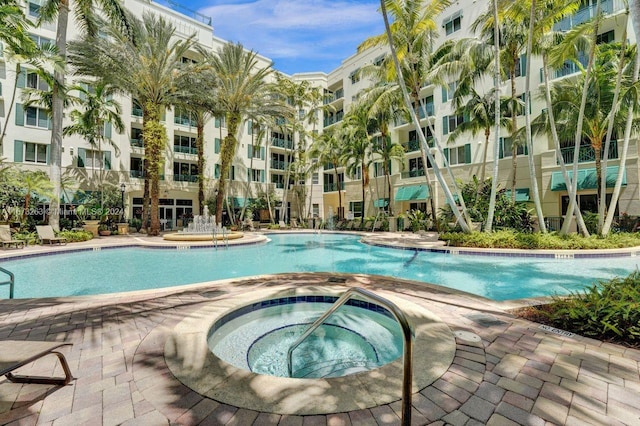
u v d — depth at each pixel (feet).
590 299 13.91
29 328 12.55
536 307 15.37
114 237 56.85
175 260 37.50
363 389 8.11
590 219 46.70
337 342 13.87
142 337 11.66
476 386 8.29
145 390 8.13
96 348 10.68
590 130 46.88
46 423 6.89
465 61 48.47
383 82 63.16
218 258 39.32
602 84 43.50
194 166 94.32
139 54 54.49
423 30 44.68
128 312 14.52
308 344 13.65
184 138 93.50
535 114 60.03
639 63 38.32
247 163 102.01
